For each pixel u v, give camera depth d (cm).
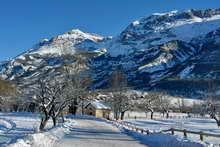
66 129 3388
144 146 2027
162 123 7531
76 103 6391
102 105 10031
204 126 6719
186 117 11088
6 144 1565
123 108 8725
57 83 3469
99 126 4734
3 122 5334
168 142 2152
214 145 1834
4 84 7769
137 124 6912
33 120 6066
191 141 1917
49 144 1795
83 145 1922
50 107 3475
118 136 2925
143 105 10512
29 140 1747
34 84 3488
